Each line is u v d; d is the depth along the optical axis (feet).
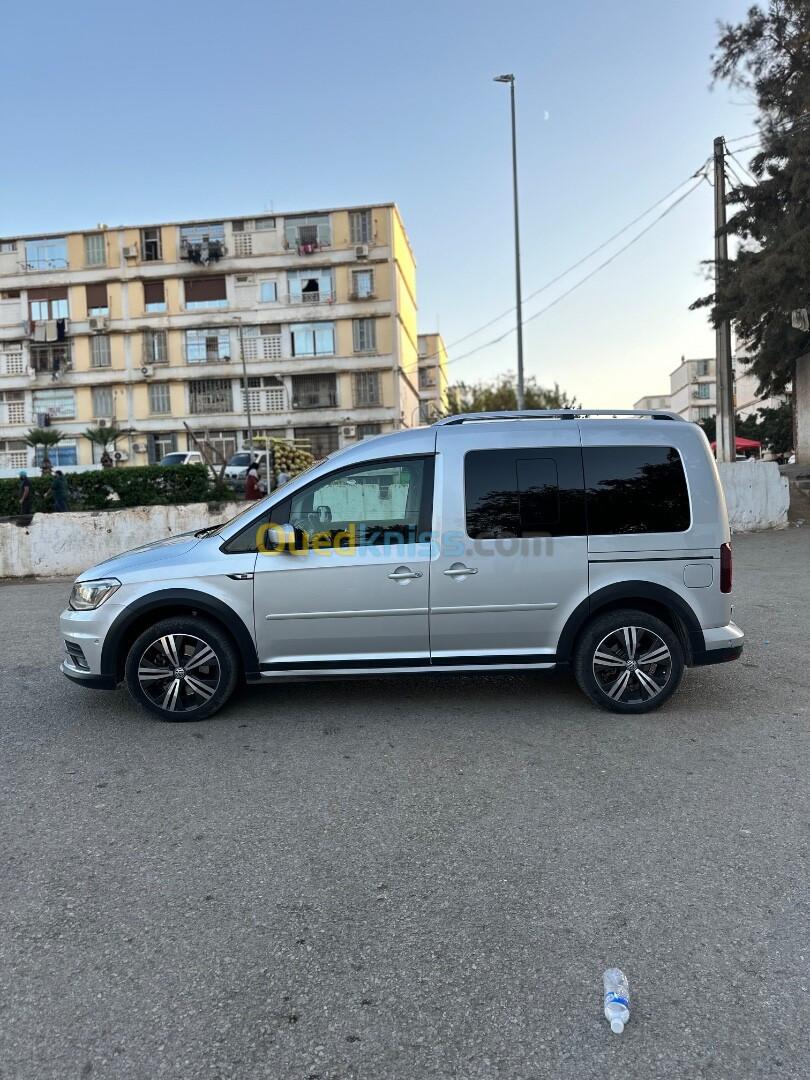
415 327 168.25
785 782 12.48
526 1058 6.85
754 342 78.54
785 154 65.41
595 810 11.62
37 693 18.81
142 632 15.99
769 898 9.21
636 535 15.60
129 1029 7.30
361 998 7.66
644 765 13.29
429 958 8.25
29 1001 7.72
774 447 210.18
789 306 61.87
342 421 138.41
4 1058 6.97
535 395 139.03
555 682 18.40
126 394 141.69
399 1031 7.21
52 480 52.26
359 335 137.90
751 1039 7.02
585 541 15.53
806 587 30.42
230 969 8.14
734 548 42.75
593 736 14.75
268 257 138.00
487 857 10.31
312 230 137.39
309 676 15.71
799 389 87.66
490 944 8.47
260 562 15.49
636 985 7.77
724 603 15.83
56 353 142.72
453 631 15.58
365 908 9.20
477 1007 7.50
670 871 9.86
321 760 13.87
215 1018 7.43
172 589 15.49
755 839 10.63
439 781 12.82
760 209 68.74
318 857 10.43
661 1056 6.84
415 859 10.31
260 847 10.74
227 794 12.52
